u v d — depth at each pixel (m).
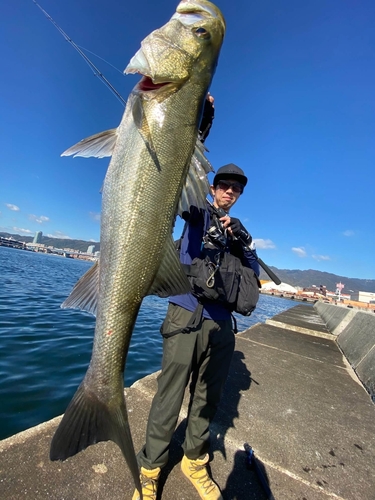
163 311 12.84
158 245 1.58
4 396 3.41
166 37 1.61
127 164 1.52
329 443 2.59
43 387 3.76
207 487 1.83
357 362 5.03
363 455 2.47
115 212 1.52
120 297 1.53
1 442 1.97
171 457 2.14
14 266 24.11
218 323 2.07
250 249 2.35
